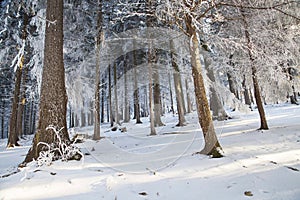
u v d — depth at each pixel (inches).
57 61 195.0
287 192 102.4
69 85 395.5
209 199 101.9
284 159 155.0
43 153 168.1
